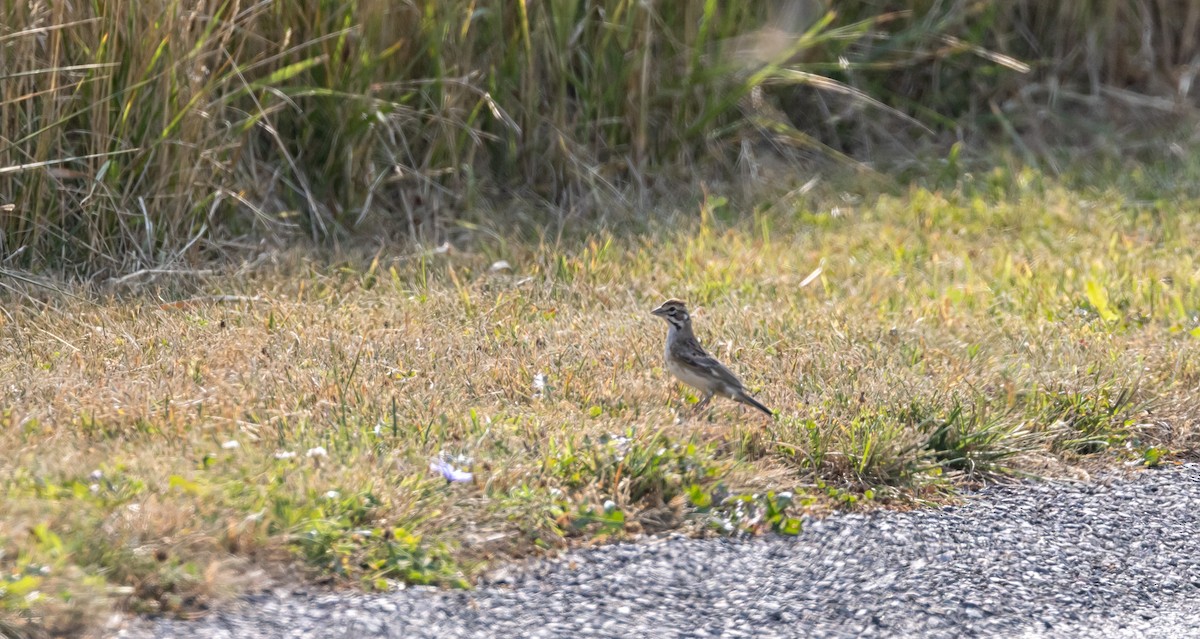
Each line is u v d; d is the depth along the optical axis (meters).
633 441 9.08
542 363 10.98
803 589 7.80
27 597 6.54
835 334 12.04
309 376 10.21
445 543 7.84
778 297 13.63
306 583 7.35
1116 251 15.80
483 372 10.66
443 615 7.16
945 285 14.39
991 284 14.41
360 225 15.27
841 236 16.28
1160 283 14.24
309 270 13.70
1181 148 19.72
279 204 15.15
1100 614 7.79
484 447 9.05
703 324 12.40
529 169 16.70
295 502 7.85
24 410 9.27
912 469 9.56
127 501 7.66
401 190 15.65
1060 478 9.86
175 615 6.88
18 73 12.59
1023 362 11.59
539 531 8.16
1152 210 17.62
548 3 16.55
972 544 8.59
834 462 9.52
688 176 17.61
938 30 19.47
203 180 14.12
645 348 11.58
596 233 15.81
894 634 7.34
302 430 9.05
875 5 19.86
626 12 16.91
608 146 17.09
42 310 12.16
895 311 13.22
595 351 11.46
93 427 8.98
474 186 16.08
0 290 12.52
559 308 12.91
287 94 14.96
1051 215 17.11
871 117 19.83
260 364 10.63
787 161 18.78
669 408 10.27
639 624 7.24
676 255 14.98
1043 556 8.49
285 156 15.22
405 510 8.02
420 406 9.68
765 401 10.50
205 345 11.09
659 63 17.39
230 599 7.07
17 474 7.88
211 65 14.57
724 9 18.16
